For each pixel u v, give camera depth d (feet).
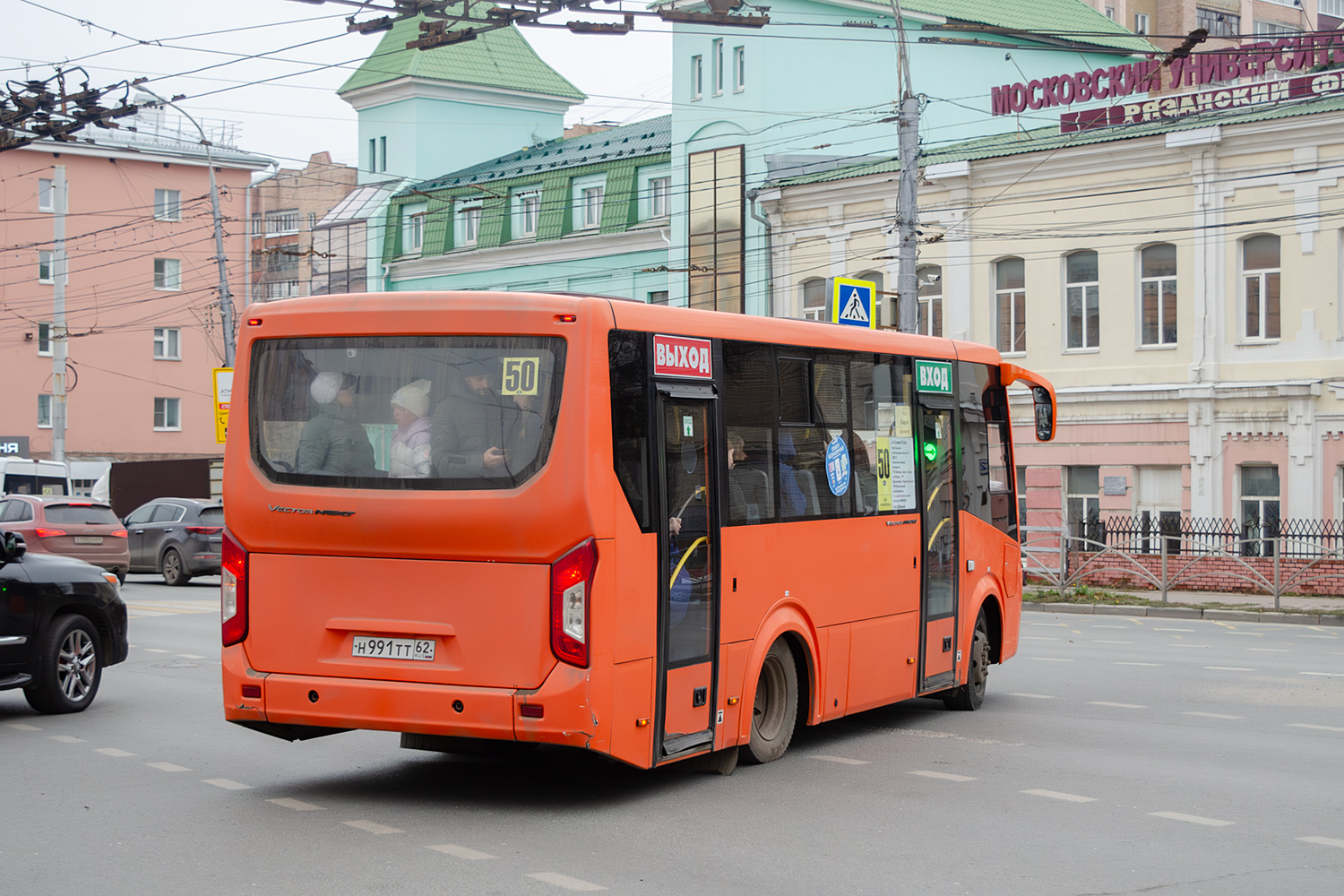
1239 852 23.99
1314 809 27.45
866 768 31.45
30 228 186.60
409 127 167.22
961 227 104.99
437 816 26.08
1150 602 81.61
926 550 37.73
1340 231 87.61
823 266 114.83
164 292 195.52
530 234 148.05
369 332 26.78
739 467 29.84
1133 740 35.42
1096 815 26.73
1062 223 99.91
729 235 127.44
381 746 33.76
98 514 85.66
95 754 32.35
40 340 188.14
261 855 22.99
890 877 22.08
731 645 29.32
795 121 128.57
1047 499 100.83
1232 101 94.07
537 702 25.04
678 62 131.85
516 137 173.68
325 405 27.02
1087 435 98.58
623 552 25.85
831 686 33.27
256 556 27.27
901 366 37.19
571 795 28.19
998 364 43.21
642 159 136.87
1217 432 92.07
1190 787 29.55
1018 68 143.95
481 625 25.53
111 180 190.90
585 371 25.40
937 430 38.91
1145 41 157.38
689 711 27.91
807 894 21.06
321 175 196.65
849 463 34.27
